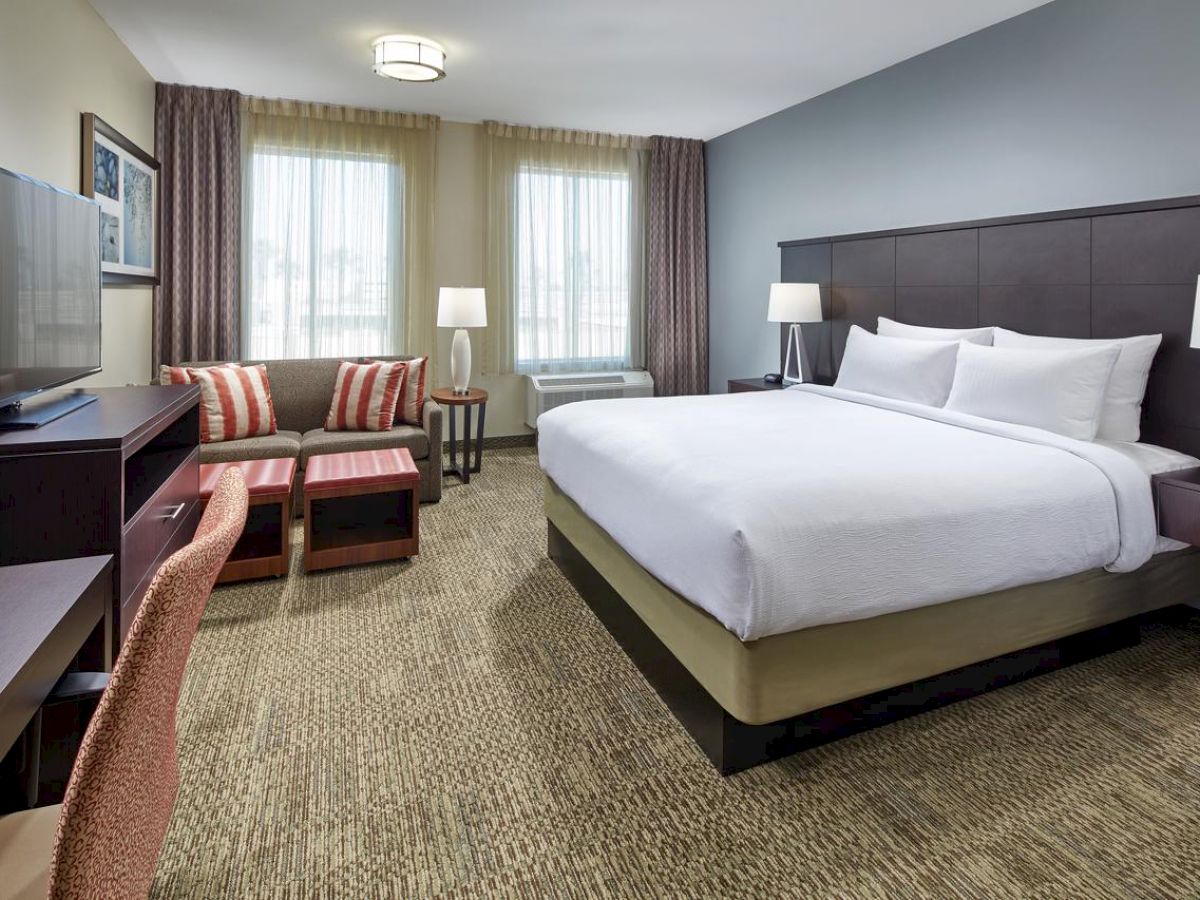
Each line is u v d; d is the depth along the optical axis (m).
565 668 2.35
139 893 0.78
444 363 5.43
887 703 2.02
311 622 2.67
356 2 3.21
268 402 4.07
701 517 1.81
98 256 2.54
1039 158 3.26
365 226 5.04
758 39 3.65
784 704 1.73
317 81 4.33
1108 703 2.14
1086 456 2.23
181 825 1.61
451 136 5.29
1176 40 2.73
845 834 1.61
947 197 3.74
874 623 1.82
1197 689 2.21
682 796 1.73
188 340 4.58
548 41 3.68
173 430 2.74
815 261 4.59
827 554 1.70
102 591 1.12
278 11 3.31
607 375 5.74
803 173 4.77
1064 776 1.81
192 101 4.43
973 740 1.96
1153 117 2.82
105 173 3.39
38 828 0.93
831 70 4.12
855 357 3.76
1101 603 2.21
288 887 1.44
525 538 3.66
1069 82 3.12
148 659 0.64
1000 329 3.25
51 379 2.14
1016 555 1.94
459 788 1.75
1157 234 2.72
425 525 3.85
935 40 3.66
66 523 1.77
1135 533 2.14
